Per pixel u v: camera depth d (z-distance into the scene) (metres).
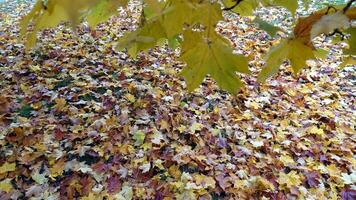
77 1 0.55
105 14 0.93
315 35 0.76
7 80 4.32
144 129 3.56
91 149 3.30
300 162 3.35
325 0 4.37
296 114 4.02
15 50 5.12
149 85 4.32
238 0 1.00
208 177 3.06
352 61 1.17
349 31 0.92
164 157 3.25
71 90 4.18
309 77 4.78
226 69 0.91
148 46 1.01
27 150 3.26
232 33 6.10
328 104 4.27
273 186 3.01
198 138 3.49
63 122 3.63
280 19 6.59
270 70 1.04
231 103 4.10
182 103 4.00
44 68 4.62
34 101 3.95
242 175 3.11
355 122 3.96
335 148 3.53
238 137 3.57
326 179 3.19
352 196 3.01
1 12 7.59
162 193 2.91
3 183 2.92
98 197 2.87
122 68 4.72
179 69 4.75
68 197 2.88
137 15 6.67
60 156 3.20
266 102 4.19
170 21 0.88
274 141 3.58
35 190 2.90
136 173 3.09
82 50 5.14
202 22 0.90
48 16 0.71
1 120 3.59
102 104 3.92
